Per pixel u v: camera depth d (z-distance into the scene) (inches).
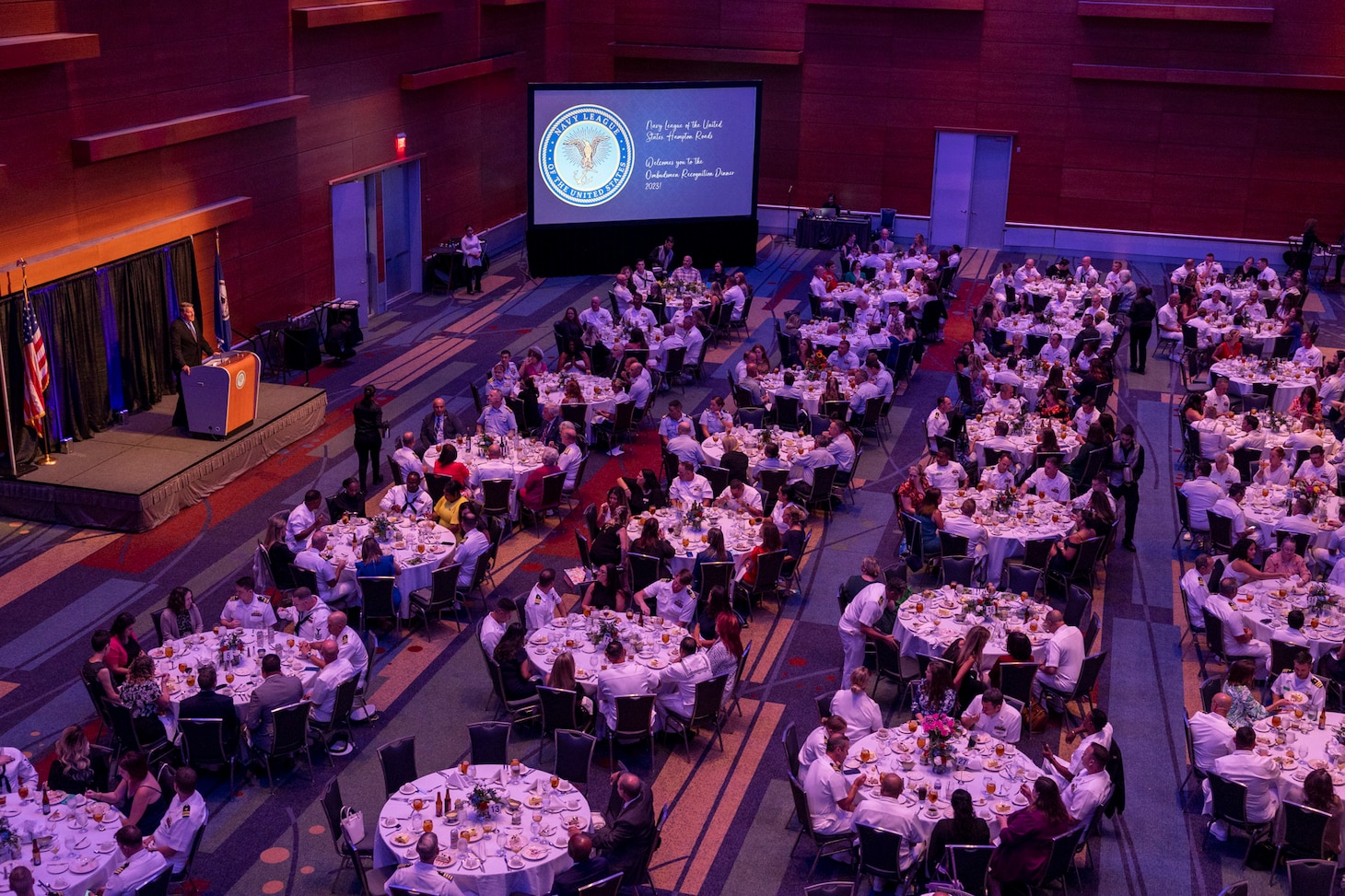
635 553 576.4
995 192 1391.5
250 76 880.3
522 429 796.6
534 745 495.2
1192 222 1342.3
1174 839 449.4
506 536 685.9
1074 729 515.2
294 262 960.3
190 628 523.8
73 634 569.3
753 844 440.8
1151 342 1088.8
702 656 489.4
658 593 553.6
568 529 697.0
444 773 424.5
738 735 509.0
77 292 724.0
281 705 460.1
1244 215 1326.3
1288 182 1304.1
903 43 1365.7
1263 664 535.5
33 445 697.6
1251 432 757.9
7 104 669.9
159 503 679.7
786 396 812.0
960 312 1162.0
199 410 744.3
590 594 559.2
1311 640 523.5
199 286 839.1
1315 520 631.2
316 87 964.6
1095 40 1314.0
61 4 701.9
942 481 673.0
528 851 383.6
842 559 669.9
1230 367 901.8
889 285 1069.1
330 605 571.5
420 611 594.2
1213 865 435.5
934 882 375.9
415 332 1053.2
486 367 960.3
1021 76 1343.5
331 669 484.4
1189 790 478.3
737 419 788.0
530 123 1200.2
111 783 437.7
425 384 919.7
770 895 413.4
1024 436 748.6
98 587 612.4
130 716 446.9
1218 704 455.8
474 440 725.3
